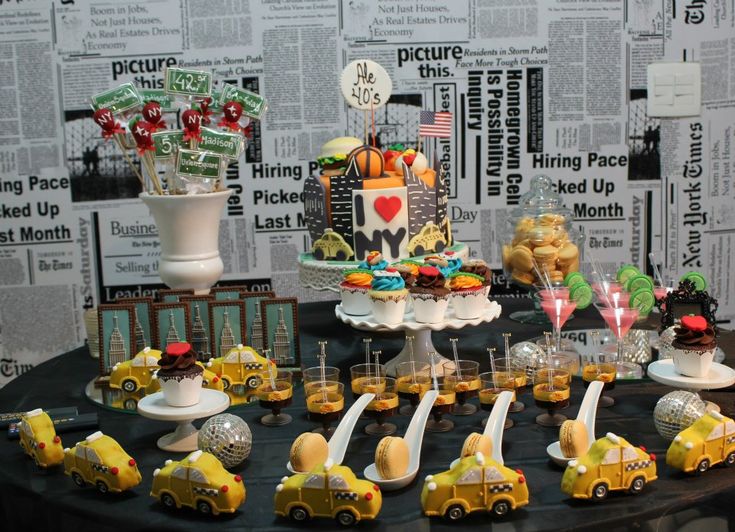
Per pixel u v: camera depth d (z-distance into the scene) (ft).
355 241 6.18
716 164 8.58
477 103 8.41
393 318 5.43
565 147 8.52
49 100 8.29
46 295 8.59
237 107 6.13
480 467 4.05
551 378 4.93
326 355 6.03
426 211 6.29
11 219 8.44
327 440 4.79
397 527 4.02
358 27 8.26
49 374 5.89
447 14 8.26
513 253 6.54
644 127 8.50
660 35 8.36
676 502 4.15
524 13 8.26
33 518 4.42
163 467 4.39
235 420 4.54
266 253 8.64
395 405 4.83
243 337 5.75
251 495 4.30
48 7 8.14
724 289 8.81
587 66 8.37
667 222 8.67
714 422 4.39
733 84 8.45
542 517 4.06
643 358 5.71
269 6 8.21
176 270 6.04
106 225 8.50
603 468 4.12
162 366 4.60
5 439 4.96
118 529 4.14
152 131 5.96
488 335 6.29
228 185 8.48
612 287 6.06
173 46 8.26
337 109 8.39
